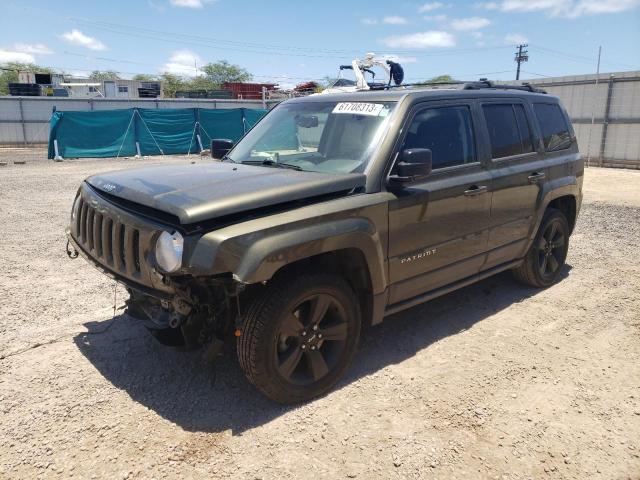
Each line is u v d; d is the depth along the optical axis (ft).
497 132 15.67
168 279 9.89
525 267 17.80
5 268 19.85
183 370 12.48
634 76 63.72
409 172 11.78
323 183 11.20
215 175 12.01
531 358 13.48
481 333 14.92
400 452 9.80
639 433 10.51
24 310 15.80
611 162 67.41
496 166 15.30
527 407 11.32
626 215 32.58
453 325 15.44
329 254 11.82
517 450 9.93
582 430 10.57
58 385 11.72
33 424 10.32
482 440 10.20
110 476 9.02
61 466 9.23
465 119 14.66
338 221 11.05
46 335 14.15
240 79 278.26
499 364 13.15
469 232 14.44
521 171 16.05
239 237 9.64
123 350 13.39
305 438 10.14
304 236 10.35
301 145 14.14
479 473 9.31
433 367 12.95
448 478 9.18
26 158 71.20
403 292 13.12
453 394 11.75
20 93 115.85
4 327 14.58
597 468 9.50
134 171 13.19
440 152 13.73
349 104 13.94
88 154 70.38
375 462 9.52
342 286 11.46
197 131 77.56
